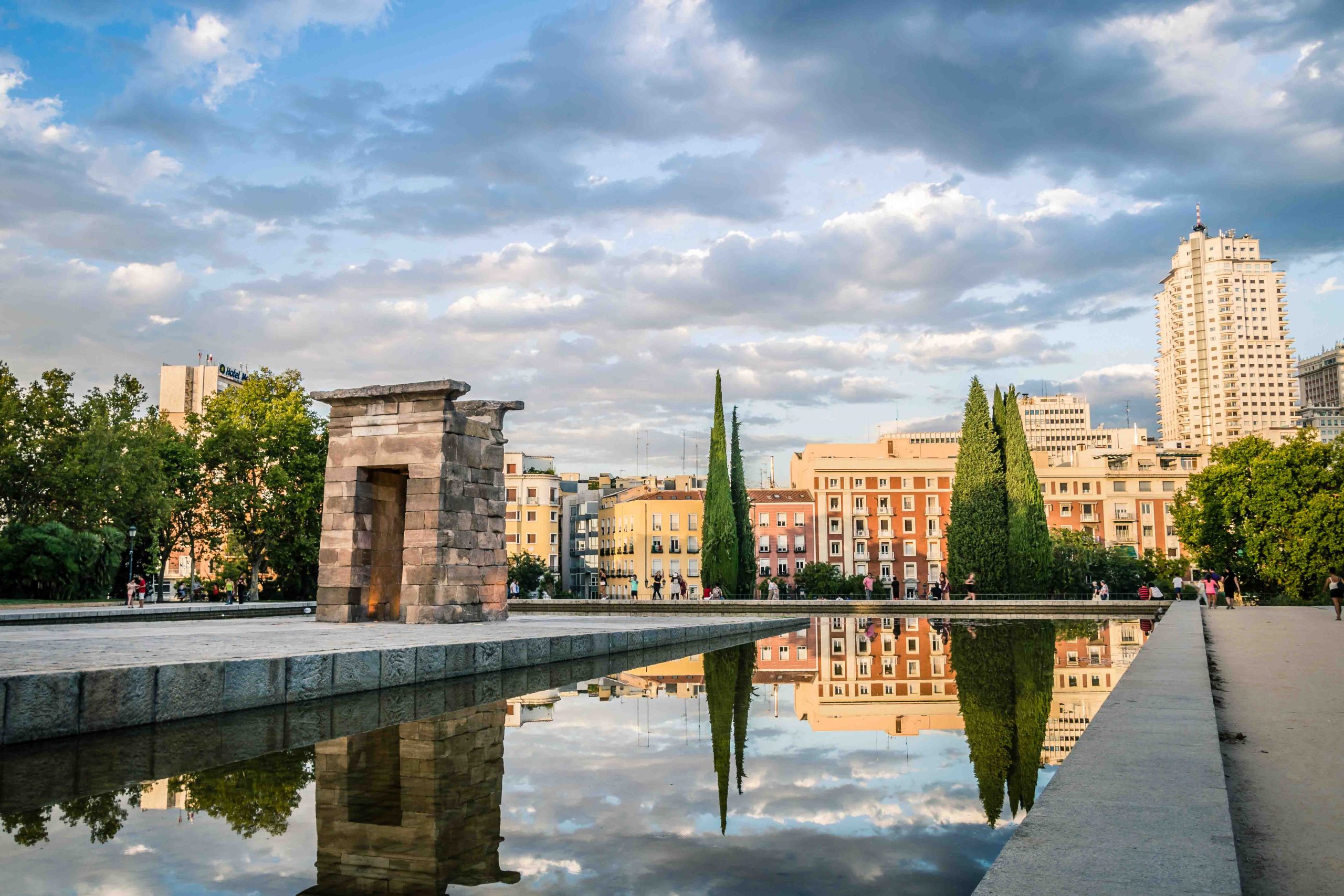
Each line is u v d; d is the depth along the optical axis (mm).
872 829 6039
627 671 19266
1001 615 48062
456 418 28562
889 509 106188
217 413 67500
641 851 5488
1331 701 10500
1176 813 4457
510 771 8086
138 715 10984
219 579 71062
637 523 112562
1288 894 4051
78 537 56094
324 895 4605
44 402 60344
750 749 9281
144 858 5324
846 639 29125
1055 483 105312
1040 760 8586
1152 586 69125
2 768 8234
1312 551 56312
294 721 11477
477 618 29062
